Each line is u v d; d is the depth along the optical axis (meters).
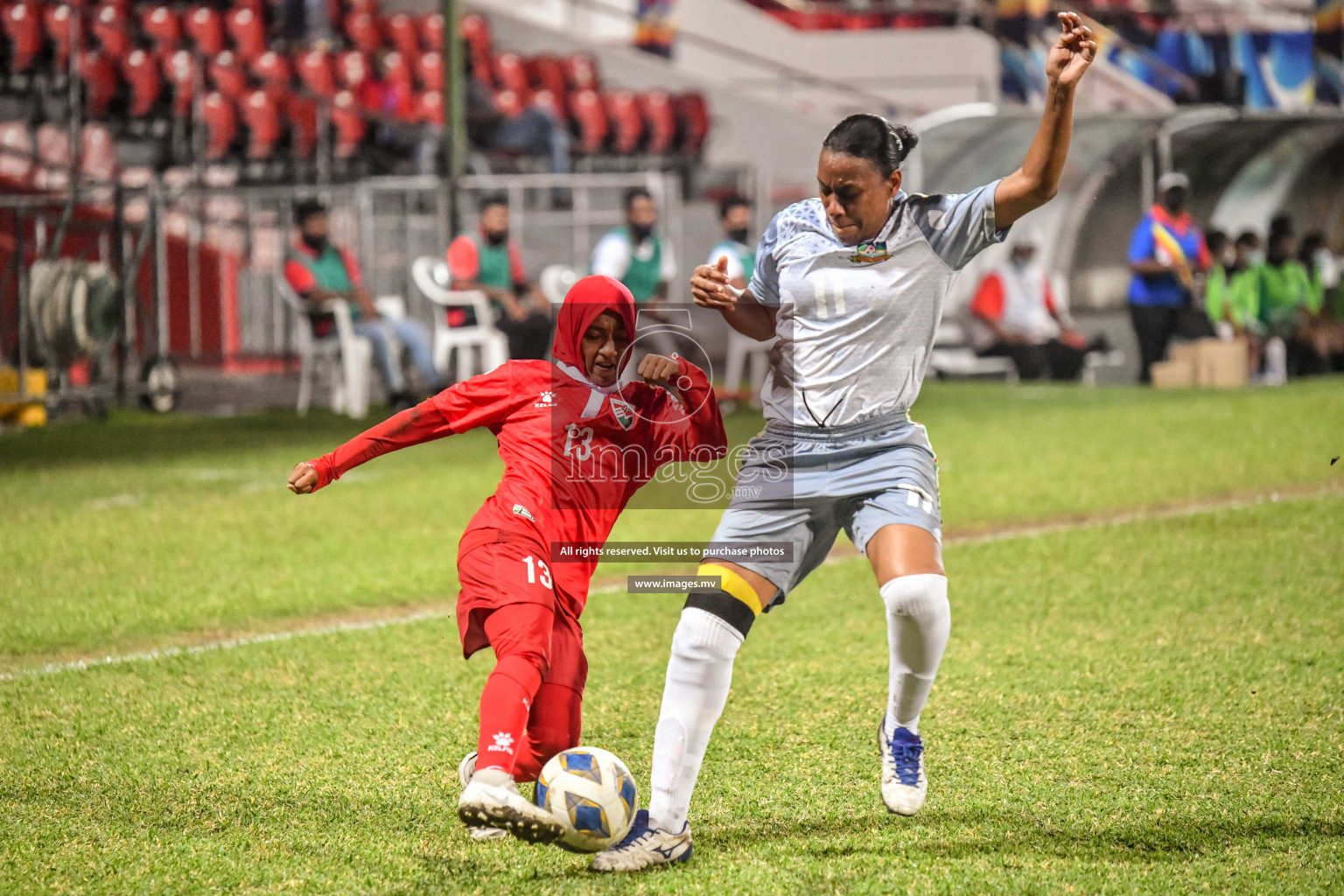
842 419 10.11
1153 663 14.88
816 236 10.09
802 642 16.27
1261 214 51.66
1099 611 17.36
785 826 10.48
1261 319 47.97
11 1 48.50
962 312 48.34
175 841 10.27
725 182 54.00
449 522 24.17
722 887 9.27
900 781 10.21
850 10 65.62
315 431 37.38
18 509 25.56
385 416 40.78
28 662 15.88
